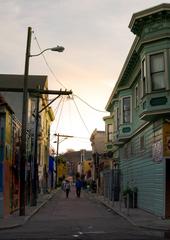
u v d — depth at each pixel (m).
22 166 26.83
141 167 31.94
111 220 24.88
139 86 32.28
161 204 25.20
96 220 24.88
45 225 22.06
